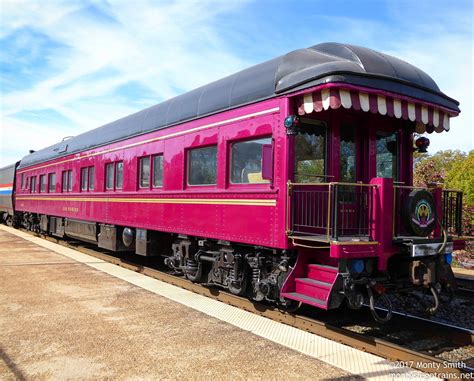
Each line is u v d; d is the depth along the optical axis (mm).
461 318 6699
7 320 5797
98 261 11258
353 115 6441
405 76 5855
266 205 6074
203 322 5848
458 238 6449
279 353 4715
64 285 8070
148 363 4402
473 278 9953
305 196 5879
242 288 6973
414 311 7059
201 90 7902
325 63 5320
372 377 4109
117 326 5605
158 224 8859
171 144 8492
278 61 6227
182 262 8469
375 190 5457
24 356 4555
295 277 5852
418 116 5766
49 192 16703
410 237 5770
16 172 22391
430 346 5531
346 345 5098
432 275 5805
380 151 6668
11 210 23016
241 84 6770
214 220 7152
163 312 6324
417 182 15969
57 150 15805
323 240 5238
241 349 4828
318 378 4074
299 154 5922
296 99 5766
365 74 5246
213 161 7359
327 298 5117
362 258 5445
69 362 4406
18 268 9797
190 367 4312
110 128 11609
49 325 5598
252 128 6375
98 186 12031
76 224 13922
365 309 7082
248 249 6980
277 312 6230
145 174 9664
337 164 6230
